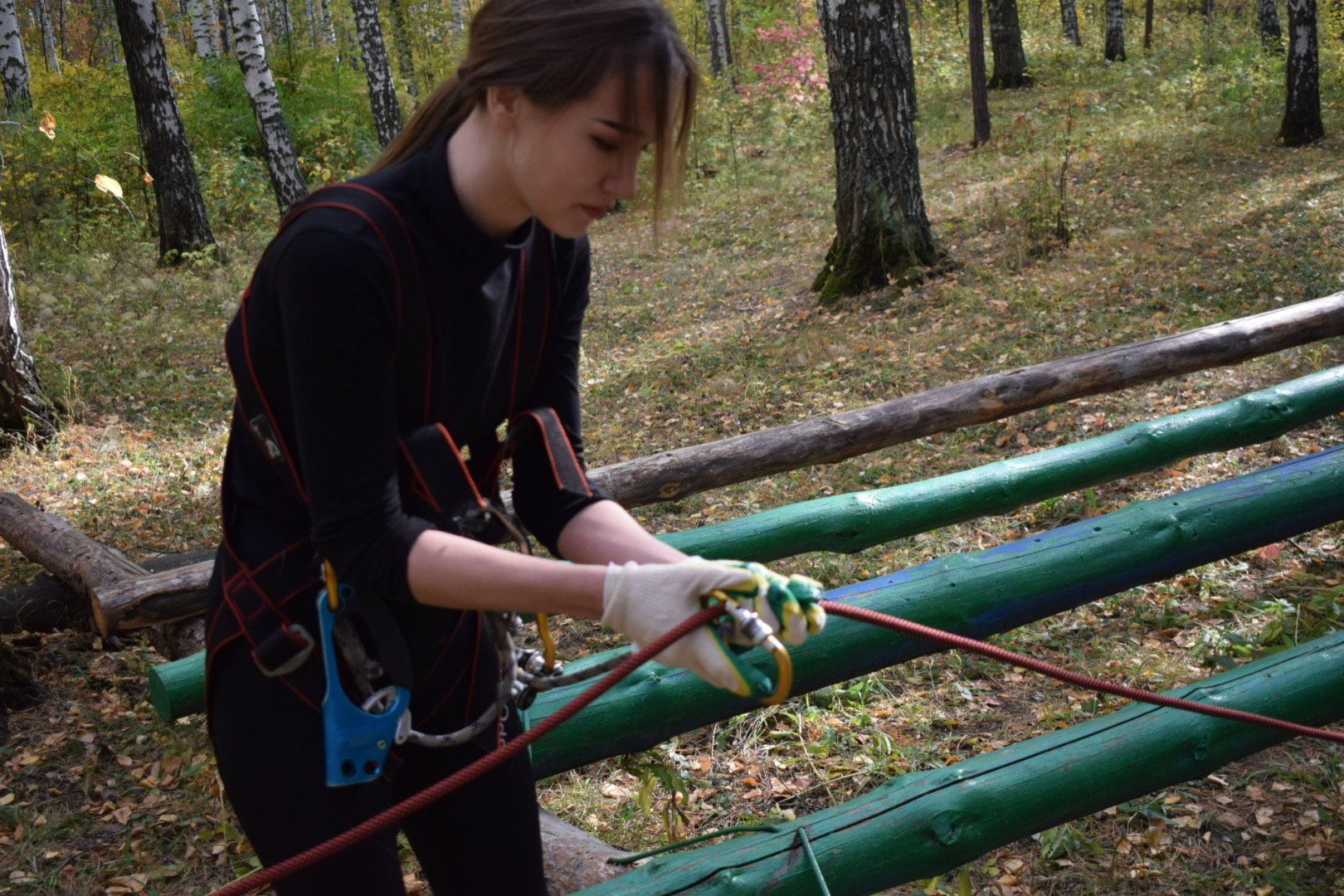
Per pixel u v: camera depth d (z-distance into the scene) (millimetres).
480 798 1704
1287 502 3859
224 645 1543
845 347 8875
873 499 4164
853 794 3646
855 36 10078
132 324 12094
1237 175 12633
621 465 4836
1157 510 3715
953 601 3336
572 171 1379
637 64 1318
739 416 7766
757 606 1381
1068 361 5555
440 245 1410
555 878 2844
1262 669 3105
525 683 1744
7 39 21641
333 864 1503
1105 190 12500
